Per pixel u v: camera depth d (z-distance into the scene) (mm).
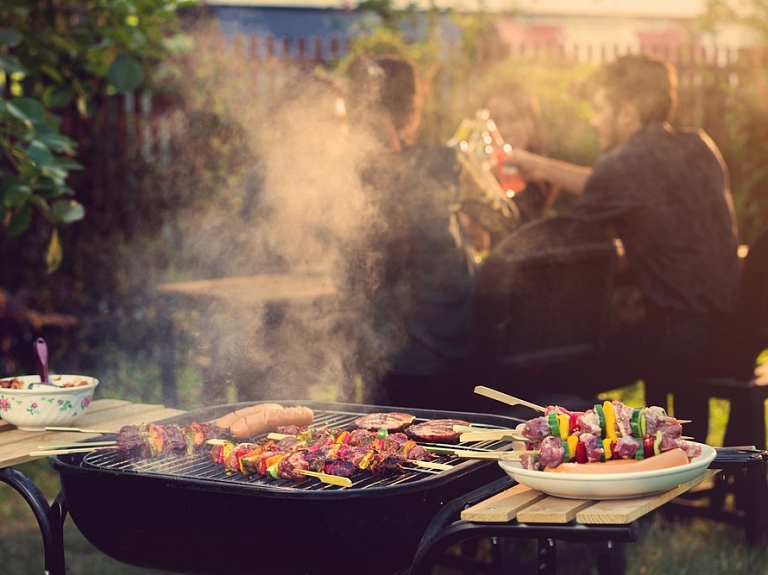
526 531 1770
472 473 2139
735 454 2035
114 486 2119
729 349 4070
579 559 3441
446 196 3844
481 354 3590
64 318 6633
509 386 3863
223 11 10844
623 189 4297
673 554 3990
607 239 3713
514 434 2133
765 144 8656
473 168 4199
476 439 2150
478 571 3539
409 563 2027
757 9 9078
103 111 7469
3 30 4383
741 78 8875
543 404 3795
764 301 3936
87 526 2203
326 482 2074
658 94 4480
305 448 2246
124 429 2297
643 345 4285
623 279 4727
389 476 2164
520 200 5062
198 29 8195
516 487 1980
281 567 2016
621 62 4574
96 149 7469
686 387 4188
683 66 9023
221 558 2068
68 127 7383
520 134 5121
